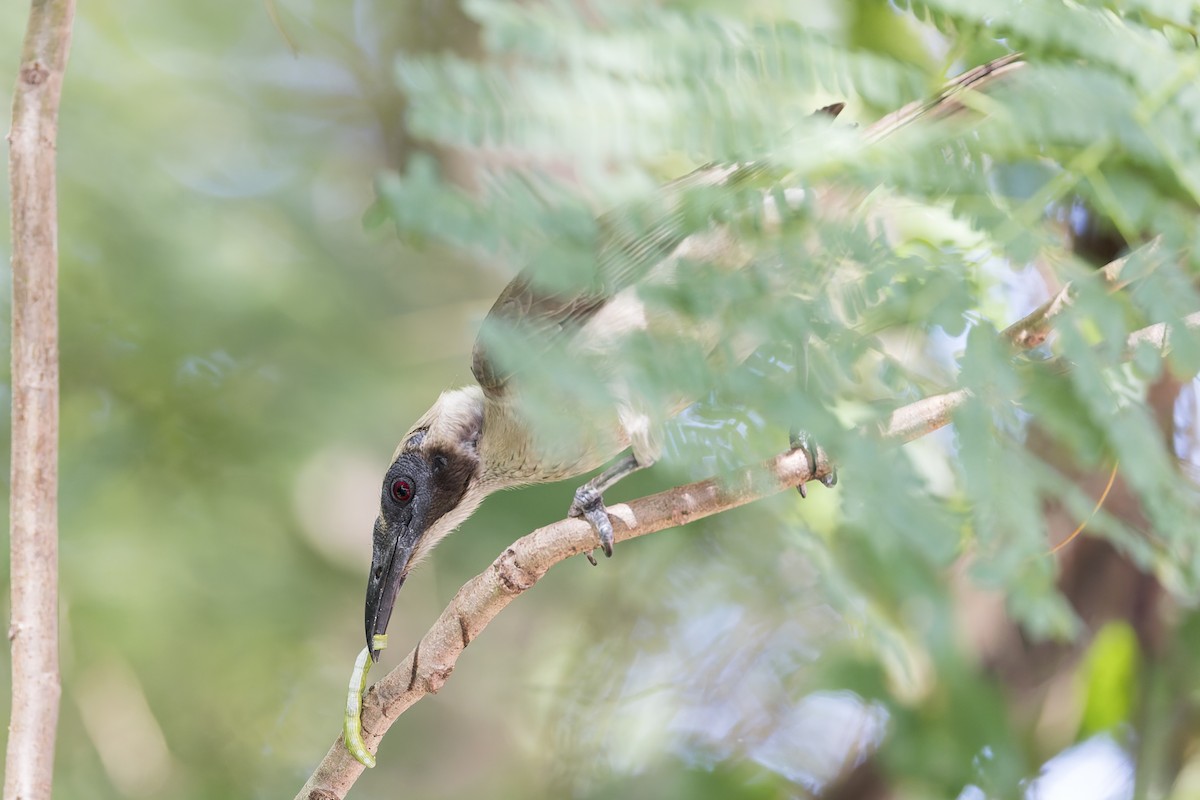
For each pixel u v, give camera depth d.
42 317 6.08
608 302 5.60
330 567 13.26
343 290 13.40
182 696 12.58
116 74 13.43
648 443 7.37
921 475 4.45
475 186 4.35
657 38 4.59
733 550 10.38
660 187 4.57
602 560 11.02
